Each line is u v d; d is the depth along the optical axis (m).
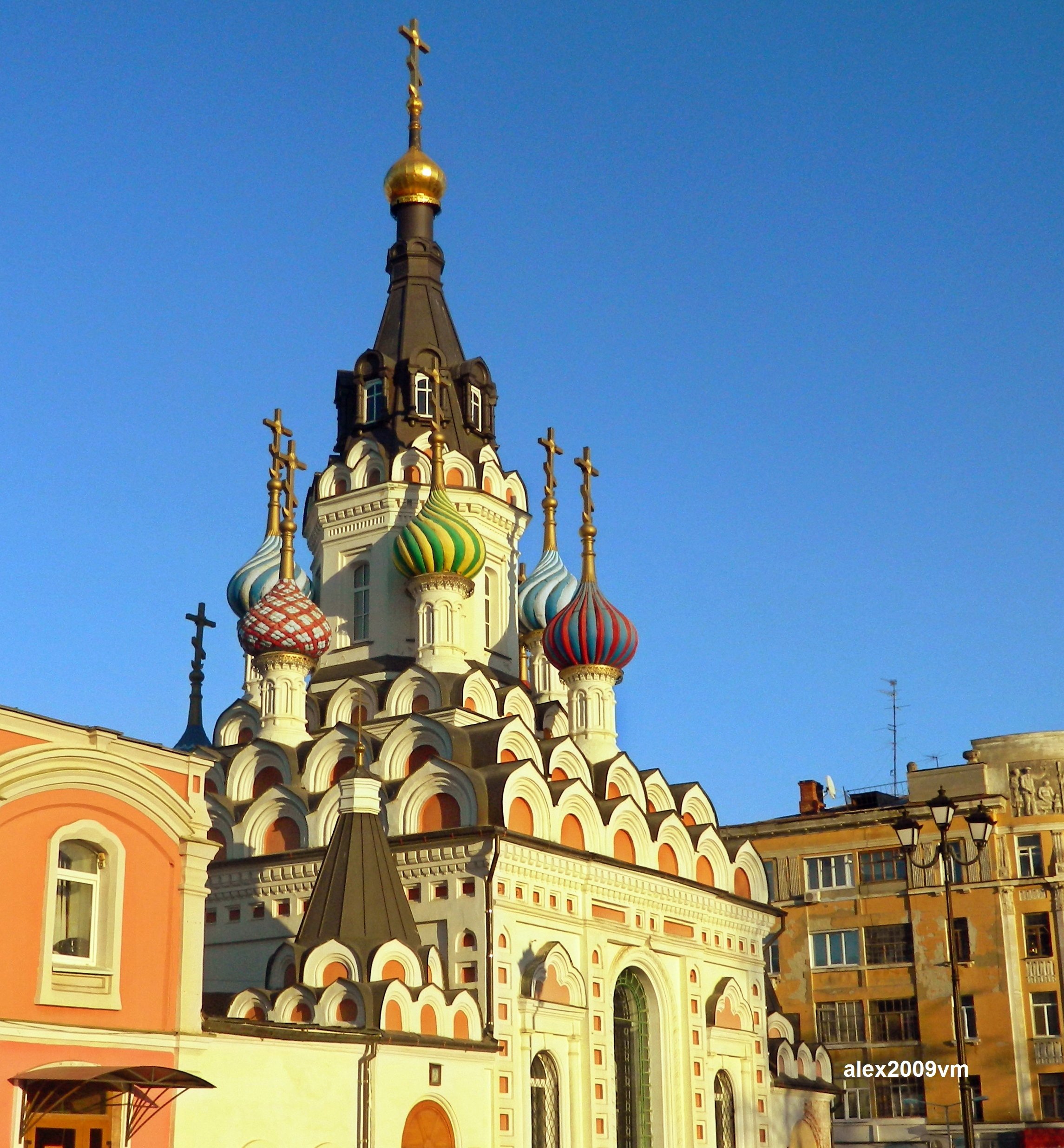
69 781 29.97
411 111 62.78
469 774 44.97
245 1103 33.28
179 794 32.69
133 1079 28.50
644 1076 48.78
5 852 28.69
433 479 53.75
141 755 31.86
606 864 47.91
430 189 61.91
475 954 42.75
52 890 29.39
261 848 47.91
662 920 50.41
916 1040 68.12
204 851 32.62
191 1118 31.94
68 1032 29.14
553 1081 44.59
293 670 52.47
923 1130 66.75
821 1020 70.38
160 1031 31.14
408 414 57.81
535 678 61.38
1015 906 67.44
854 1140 67.94
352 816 42.84
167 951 31.67
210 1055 32.62
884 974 69.62
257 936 46.28
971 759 70.19
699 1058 50.34
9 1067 28.02
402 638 54.81
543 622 61.69
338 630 55.88
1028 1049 65.69
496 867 43.41
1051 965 66.25
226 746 53.88
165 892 31.83
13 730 29.20
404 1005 38.75
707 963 52.44
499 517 58.03
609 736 54.19
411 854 44.50
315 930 40.97
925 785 70.69
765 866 73.31
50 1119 29.08
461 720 49.66
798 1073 57.22
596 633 54.31
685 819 55.50
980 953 67.56
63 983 29.41
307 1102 34.91
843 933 71.00
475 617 55.56
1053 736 68.81
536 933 44.81
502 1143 41.03
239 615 59.12
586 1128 44.59
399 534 55.34
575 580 62.19
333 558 57.06
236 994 39.62
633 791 53.16
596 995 46.34
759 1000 54.91
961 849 69.12
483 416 59.41
